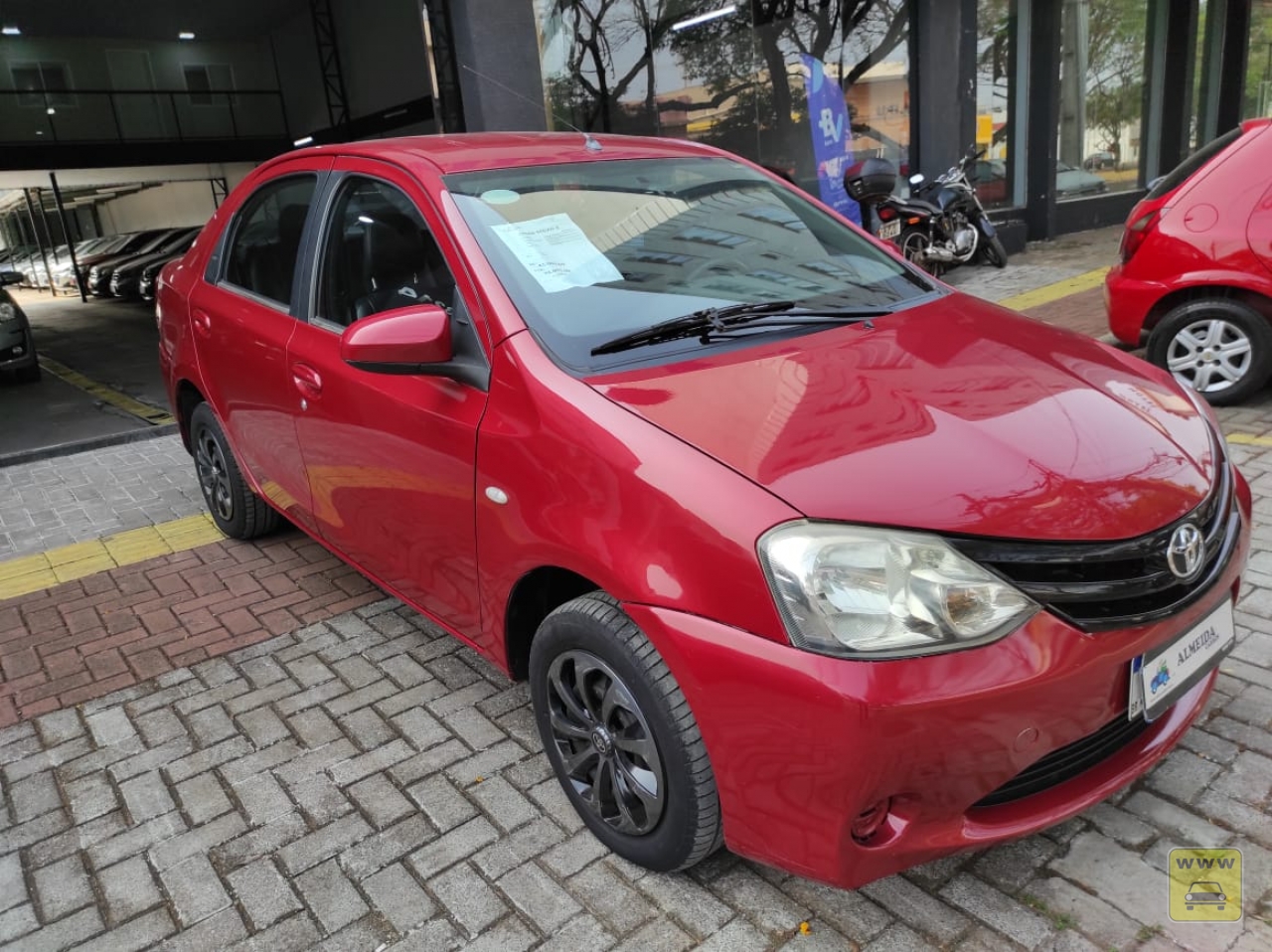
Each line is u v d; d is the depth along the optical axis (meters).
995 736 1.78
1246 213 4.96
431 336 2.40
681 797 2.05
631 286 2.64
